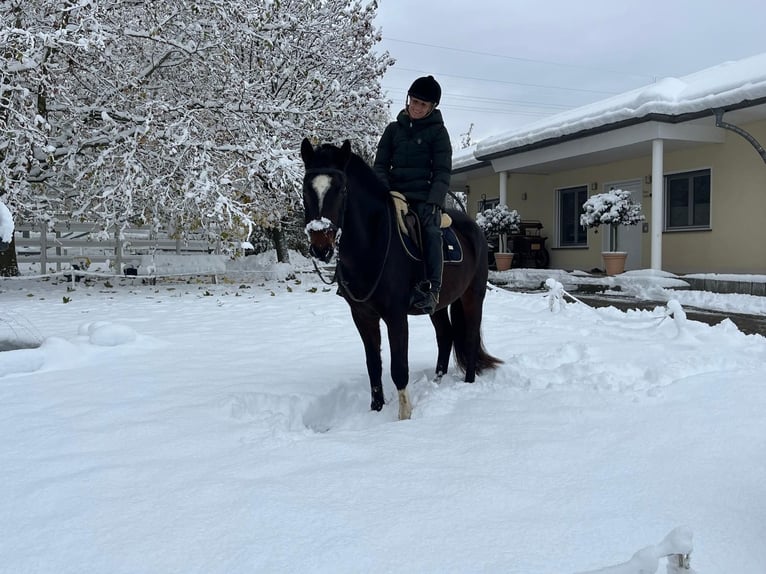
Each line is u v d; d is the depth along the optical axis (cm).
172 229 1484
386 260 403
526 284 1495
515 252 1831
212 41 1198
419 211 437
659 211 1288
